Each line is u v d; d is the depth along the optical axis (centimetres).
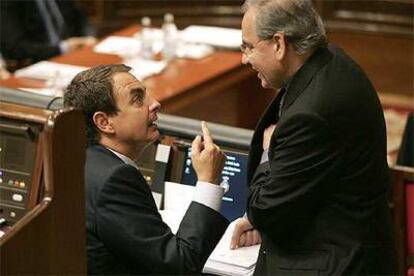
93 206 603
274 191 620
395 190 775
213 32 1501
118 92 624
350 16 1964
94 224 603
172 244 611
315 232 636
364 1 1942
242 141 744
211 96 1300
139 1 1986
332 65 627
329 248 635
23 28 1555
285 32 614
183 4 1994
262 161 659
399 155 1052
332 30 1980
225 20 1992
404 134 1049
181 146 755
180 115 1232
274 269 651
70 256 553
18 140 570
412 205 775
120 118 626
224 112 1347
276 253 655
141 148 656
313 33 619
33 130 565
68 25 1630
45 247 534
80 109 591
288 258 648
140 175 621
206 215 631
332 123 606
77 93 629
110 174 605
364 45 1967
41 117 560
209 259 694
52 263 540
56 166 531
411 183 768
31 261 526
